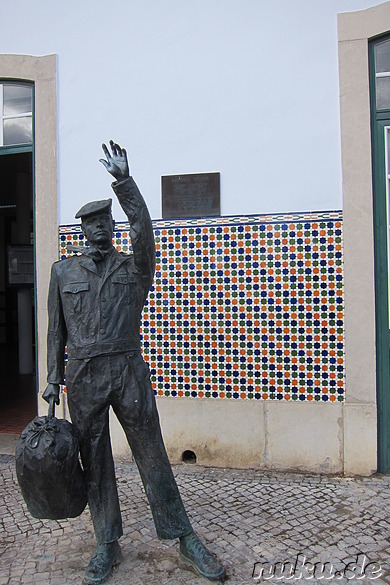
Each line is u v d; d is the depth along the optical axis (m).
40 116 5.06
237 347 4.60
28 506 2.78
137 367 2.86
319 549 3.16
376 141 4.42
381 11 4.29
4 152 5.34
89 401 2.79
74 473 2.71
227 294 4.62
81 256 2.96
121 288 2.84
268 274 4.53
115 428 4.90
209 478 4.39
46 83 5.04
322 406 4.44
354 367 4.37
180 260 4.71
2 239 16.48
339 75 4.39
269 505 3.81
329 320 4.41
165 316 4.75
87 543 3.32
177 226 4.72
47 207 5.05
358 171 4.35
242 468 4.60
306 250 4.45
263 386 4.55
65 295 2.84
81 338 2.79
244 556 3.09
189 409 4.70
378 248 4.41
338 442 4.42
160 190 4.77
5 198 12.55
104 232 2.81
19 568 3.02
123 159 2.61
